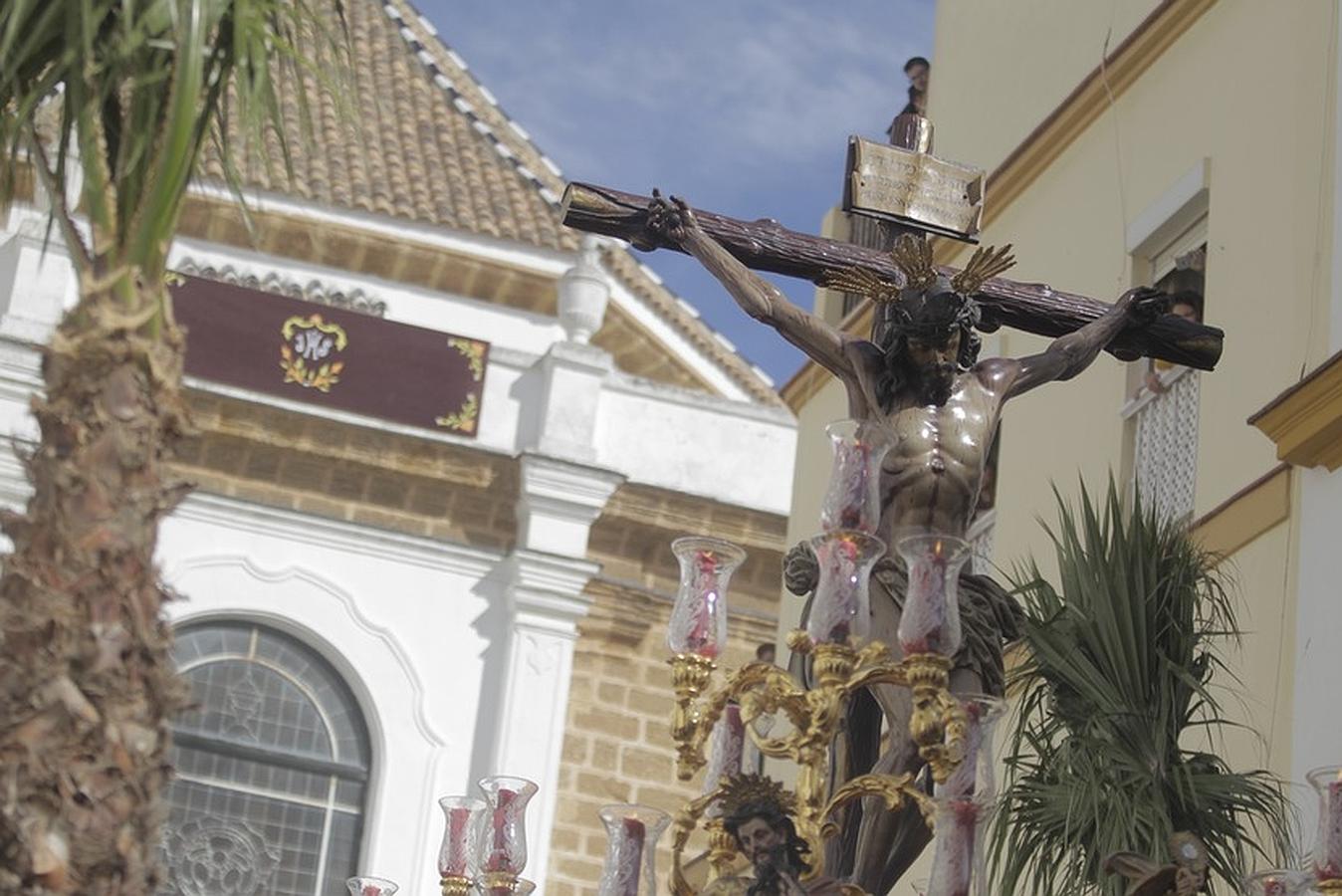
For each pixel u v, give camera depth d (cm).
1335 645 1333
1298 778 1331
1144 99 1725
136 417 773
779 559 2934
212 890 2636
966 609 905
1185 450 1577
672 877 808
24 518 757
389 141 3183
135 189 805
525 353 2912
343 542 2777
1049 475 1731
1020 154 1867
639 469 2927
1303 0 1553
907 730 889
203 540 2734
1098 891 1091
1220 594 1248
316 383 2820
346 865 2680
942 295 923
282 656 2738
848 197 1031
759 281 959
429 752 2728
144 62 824
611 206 975
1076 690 1123
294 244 2978
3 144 855
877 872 891
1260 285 1520
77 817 724
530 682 2764
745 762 877
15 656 738
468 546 2806
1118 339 1026
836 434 828
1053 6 1917
